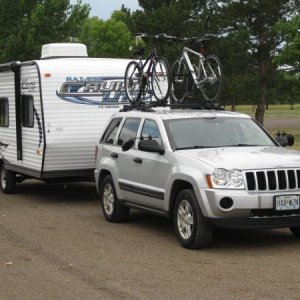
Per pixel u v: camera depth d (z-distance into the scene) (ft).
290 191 25.62
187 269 23.49
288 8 116.47
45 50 46.98
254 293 20.27
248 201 24.97
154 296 20.08
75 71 41.57
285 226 25.71
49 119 40.96
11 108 45.88
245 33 113.19
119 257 25.63
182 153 27.63
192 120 30.32
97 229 32.04
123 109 35.58
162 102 33.96
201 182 25.59
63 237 30.07
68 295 20.40
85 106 41.86
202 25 115.34
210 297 19.89
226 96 115.34
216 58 32.89
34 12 94.12
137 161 30.63
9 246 28.17
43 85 40.83
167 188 27.94
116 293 20.51
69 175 41.98
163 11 117.60
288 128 138.00
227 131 30.17
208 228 26.11
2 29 94.84
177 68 36.29
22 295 20.51
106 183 34.35
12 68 44.11
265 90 121.80
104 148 34.76
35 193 47.55
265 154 27.09
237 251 26.45
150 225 33.06
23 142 44.24
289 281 21.68
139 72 38.09
